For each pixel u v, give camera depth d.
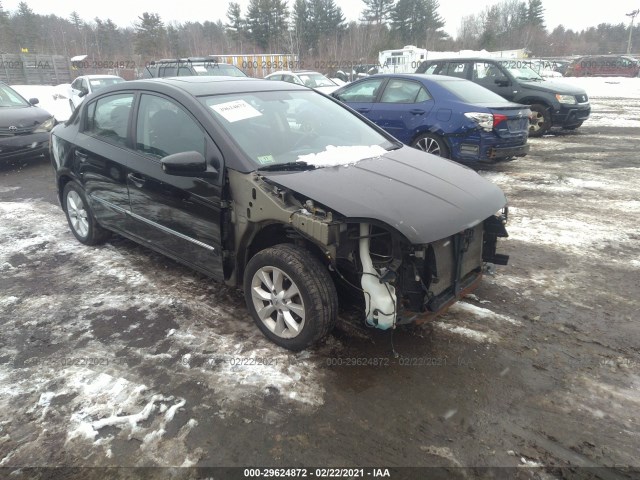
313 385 2.84
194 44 55.97
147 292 4.00
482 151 7.23
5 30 55.25
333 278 3.21
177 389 2.82
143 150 3.91
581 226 5.40
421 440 2.45
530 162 8.82
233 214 3.28
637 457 2.35
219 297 3.90
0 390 2.82
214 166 3.29
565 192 6.75
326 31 55.91
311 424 2.55
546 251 4.74
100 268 4.48
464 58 11.75
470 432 2.50
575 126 11.30
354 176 3.18
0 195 7.11
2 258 4.75
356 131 4.19
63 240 5.23
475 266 3.44
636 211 5.88
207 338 3.32
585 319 3.52
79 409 2.67
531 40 64.88
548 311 3.63
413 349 3.18
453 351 3.16
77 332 3.43
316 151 3.67
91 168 4.43
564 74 35.69
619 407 2.67
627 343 3.23
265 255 3.09
